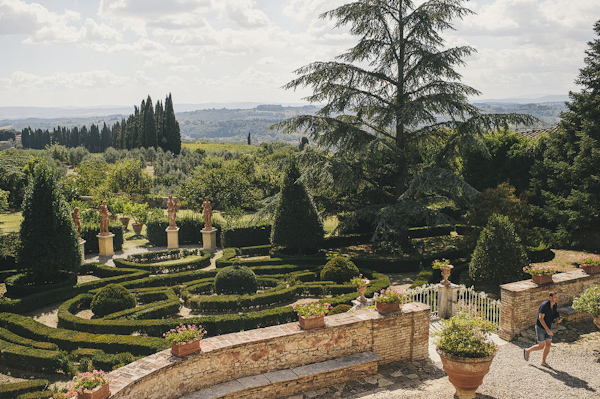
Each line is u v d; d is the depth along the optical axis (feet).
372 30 81.25
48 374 36.73
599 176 69.46
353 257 74.28
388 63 83.92
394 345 32.63
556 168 75.87
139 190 144.15
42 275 61.26
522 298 37.91
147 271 67.97
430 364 32.71
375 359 30.42
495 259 54.75
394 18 81.15
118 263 73.15
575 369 30.68
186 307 55.11
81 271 71.00
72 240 62.18
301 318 29.91
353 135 80.89
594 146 70.03
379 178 89.86
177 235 92.73
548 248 69.10
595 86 73.20
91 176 145.69
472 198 69.36
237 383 26.86
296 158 80.48
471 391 26.32
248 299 53.88
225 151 257.14
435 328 41.93
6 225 108.06
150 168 232.32
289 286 61.16
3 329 42.50
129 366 24.85
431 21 78.02
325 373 28.89
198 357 26.30
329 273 62.03
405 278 67.31
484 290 57.21
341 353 30.81
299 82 81.61
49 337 40.91
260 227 93.04
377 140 73.82
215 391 26.03
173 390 25.50
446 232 99.50
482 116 75.36
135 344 38.70
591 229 72.54
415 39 80.12
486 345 25.91
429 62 75.56
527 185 93.30
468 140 75.31
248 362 27.86
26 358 36.94
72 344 40.06
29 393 30.68
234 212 111.04
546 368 31.12
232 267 57.98
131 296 51.65
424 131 85.66
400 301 32.91
